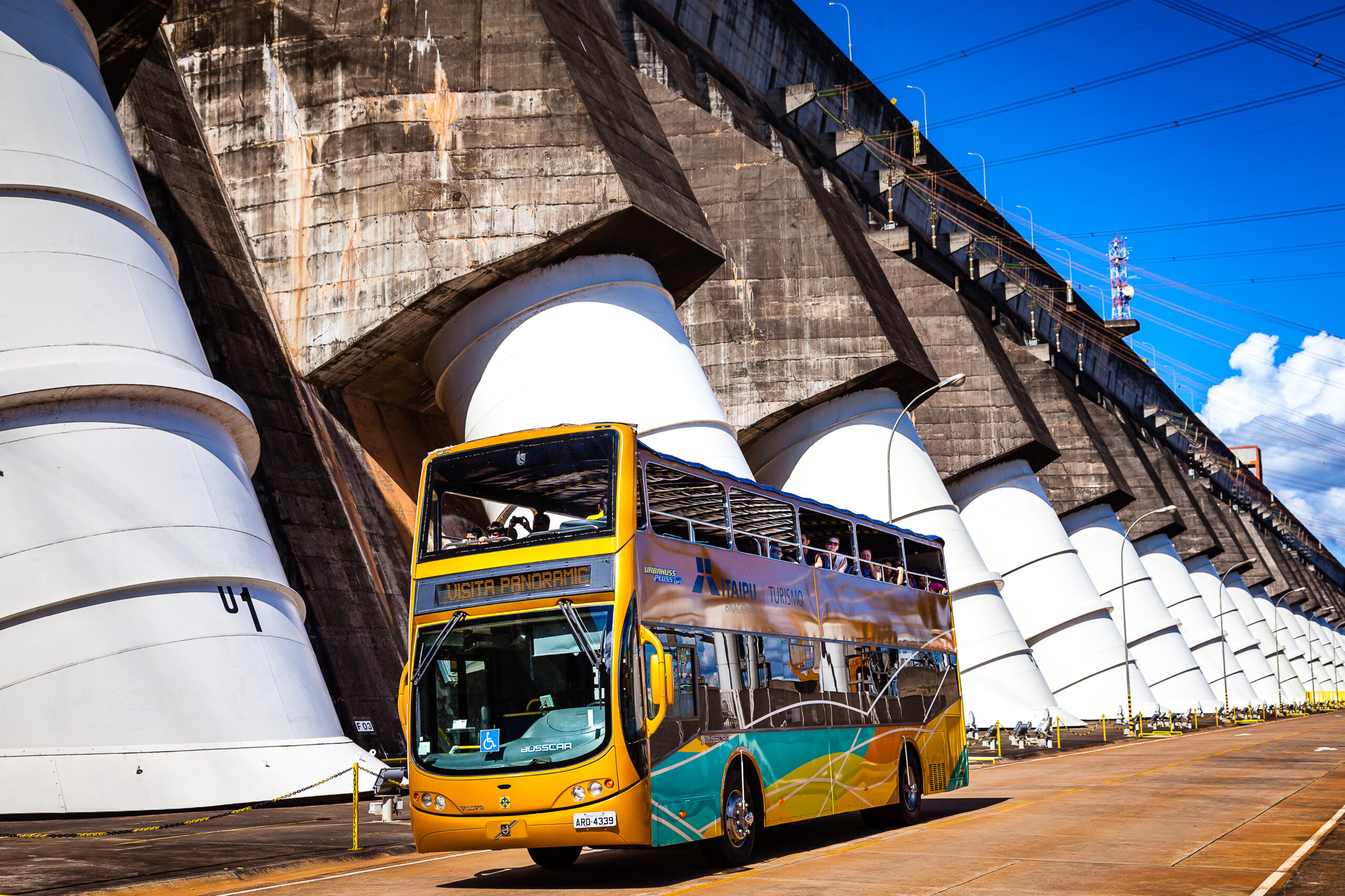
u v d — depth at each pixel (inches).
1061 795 872.9
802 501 652.1
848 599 688.4
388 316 1282.0
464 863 585.3
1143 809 744.3
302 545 1163.9
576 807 458.0
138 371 870.4
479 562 501.0
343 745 905.5
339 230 1322.6
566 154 1267.2
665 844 477.7
